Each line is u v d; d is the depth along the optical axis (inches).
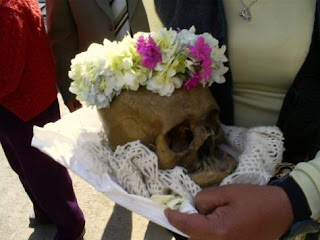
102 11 67.6
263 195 24.7
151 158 28.2
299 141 30.9
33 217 76.9
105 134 32.2
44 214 74.9
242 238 24.4
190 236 25.6
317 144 29.4
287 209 24.4
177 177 28.1
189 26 31.3
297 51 29.0
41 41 54.8
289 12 28.7
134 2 68.3
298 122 29.8
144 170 28.9
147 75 28.0
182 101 28.3
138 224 75.5
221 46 30.3
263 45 29.4
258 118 33.1
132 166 29.0
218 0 29.8
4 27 47.7
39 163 60.2
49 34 68.2
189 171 29.4
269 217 24.3
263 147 28.8
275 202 24.4
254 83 32.0
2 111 55.5
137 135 29.0
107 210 79.1
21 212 80.8
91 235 74.1
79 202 81.2
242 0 29.5
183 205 26.6
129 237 72.9
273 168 29.5
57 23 67.0
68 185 66.0
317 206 24.5
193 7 30.9
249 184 26.1
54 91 58.7
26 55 52.7
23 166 61.2
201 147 29.8
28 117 55.7
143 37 28.5
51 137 34.7
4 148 65.7
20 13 50.0
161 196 27.4
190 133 30.0
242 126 33.9
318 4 27.1
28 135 57.4
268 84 31.6
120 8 68.7
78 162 31.7
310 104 28.9
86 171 31.0
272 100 32.3
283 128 30.9
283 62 29.7
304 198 24.4
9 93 52.4
